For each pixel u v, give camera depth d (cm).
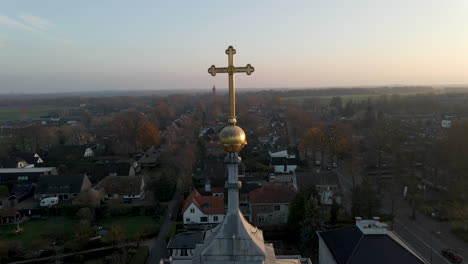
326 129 11669
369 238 3603
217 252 1958
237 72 1947
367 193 6234
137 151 13738
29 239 6303
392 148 10419
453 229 6034
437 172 8862
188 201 7012
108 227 6850
